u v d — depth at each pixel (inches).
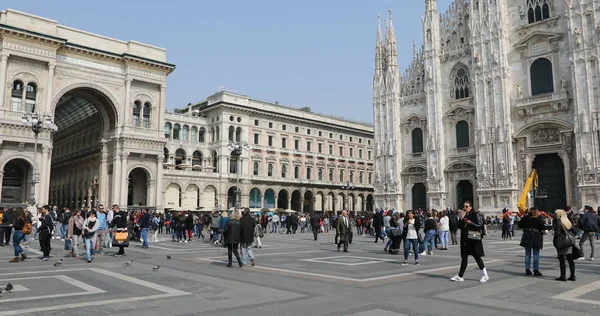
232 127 3378.4
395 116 2559.1
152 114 2630.4
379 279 582.9
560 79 1983.3
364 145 4367.6
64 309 406.9
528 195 1974.7
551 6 2047.2
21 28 2127.2
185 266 728.3
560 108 1968.5
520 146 2082.9
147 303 434.6
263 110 3518.7
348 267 709.9
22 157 2146.9
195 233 1711.4
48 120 2043.6
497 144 2108.8
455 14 2396.7
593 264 746.2
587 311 402.0
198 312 396.2
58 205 3390.7
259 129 3523.6
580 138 1870.1
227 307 416.5
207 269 689.6
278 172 3587.6
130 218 1390.3
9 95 2126.0
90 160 2886.3
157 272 654.5
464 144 2293.3
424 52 2445.9
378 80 2657.5
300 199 3700.8
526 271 623.5
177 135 3302.2
